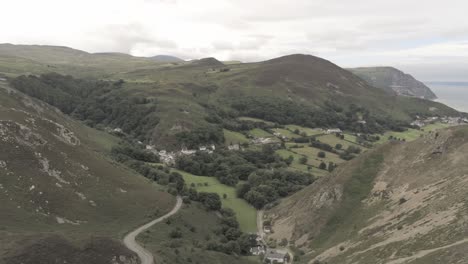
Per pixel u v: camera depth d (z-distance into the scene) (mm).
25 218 100125
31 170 117938
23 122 136125
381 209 129625
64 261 70188
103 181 137375
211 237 132125
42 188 114438
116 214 123438
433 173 132125
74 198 119938
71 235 84062
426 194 120188
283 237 147000
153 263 85562
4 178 109438
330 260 112062
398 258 88250
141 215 128375
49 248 71000
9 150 119062
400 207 122750
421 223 102000
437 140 145625
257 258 129625
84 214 115750
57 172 124938
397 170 146500
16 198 105438
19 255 67125
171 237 117688
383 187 141500
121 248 80688
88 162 143500
